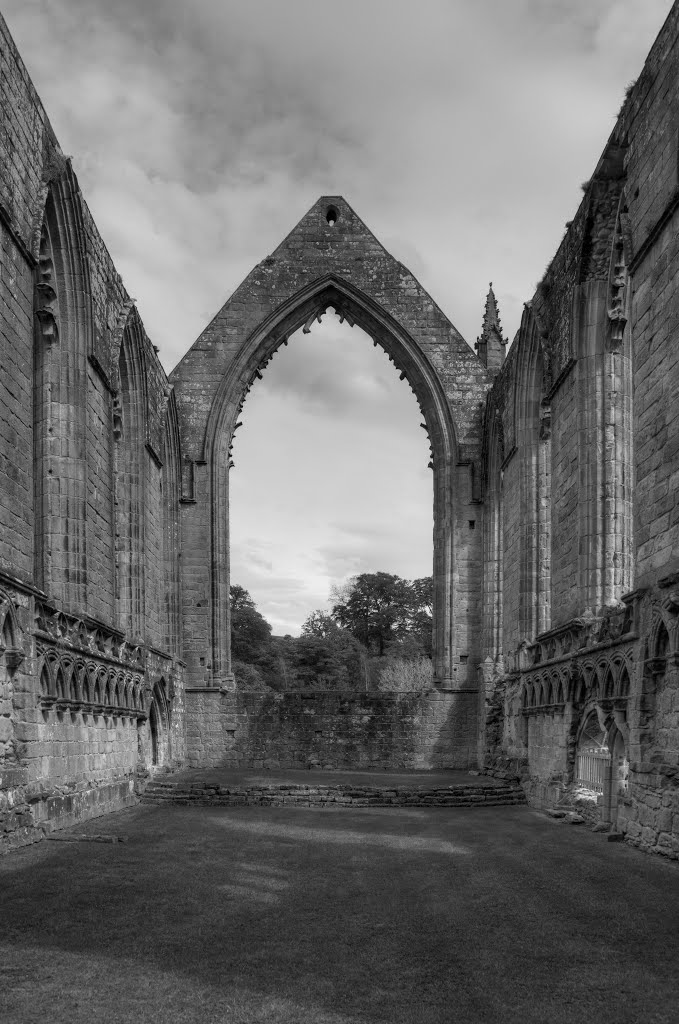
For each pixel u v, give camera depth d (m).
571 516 23.17
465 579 37.56
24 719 16.44
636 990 8.05
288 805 25.12
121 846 16.27
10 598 15.88
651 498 16.61
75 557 20.86
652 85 16.94
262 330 38.47
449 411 38.28
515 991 8.00
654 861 14.87
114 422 25.55
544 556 29.06
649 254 17.02
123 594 29.19
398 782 28.20
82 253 21.09
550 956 9.09
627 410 21.72
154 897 11.65
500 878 13.30
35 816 16.84
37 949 9.16
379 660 109.44
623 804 17.70
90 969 8.48
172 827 19.28
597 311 21.70
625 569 21.38
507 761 29.62
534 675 26.39
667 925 10.36
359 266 39.28
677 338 15.57
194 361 38.25
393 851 16.06
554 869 14.09
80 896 11.64
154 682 29.28
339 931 9.99
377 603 126.12
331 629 124.19
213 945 9.34
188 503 37.44
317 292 39.06
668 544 15.72
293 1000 7.70
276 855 15.43
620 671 18.03
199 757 36.38
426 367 38.69
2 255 16.69
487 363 47.44
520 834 18.59
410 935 9.85
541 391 29.31
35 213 18.78
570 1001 7.76
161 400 33.69
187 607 37.03
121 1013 7.36
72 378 21.14
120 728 24.17
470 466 38.03
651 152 16.94
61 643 18.61
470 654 37.22
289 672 101.56
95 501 22.81
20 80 17.77
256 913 10.81
